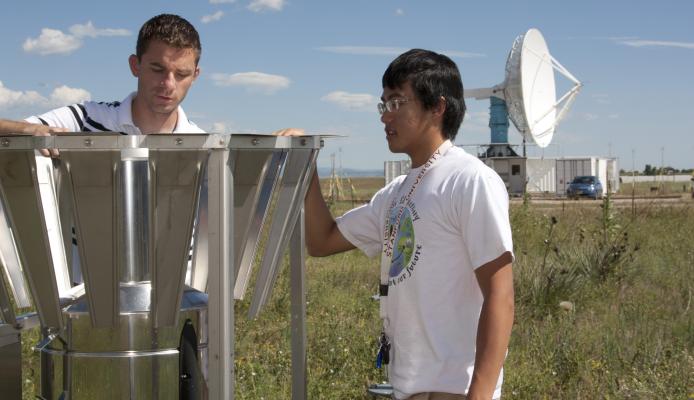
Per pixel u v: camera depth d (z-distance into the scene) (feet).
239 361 15.57
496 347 6.94
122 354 6.30
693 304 22.59
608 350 16.63
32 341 15.99
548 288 22.97
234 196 6.59
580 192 114.52
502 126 134.00
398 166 120.26
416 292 7.30
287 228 6.83
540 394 14.92
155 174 5.74
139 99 8.23
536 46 101.86
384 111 7.65
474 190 7.08
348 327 18.52
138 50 7.76
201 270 7.47
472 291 7.37
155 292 6.11
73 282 7.94
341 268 29.17
